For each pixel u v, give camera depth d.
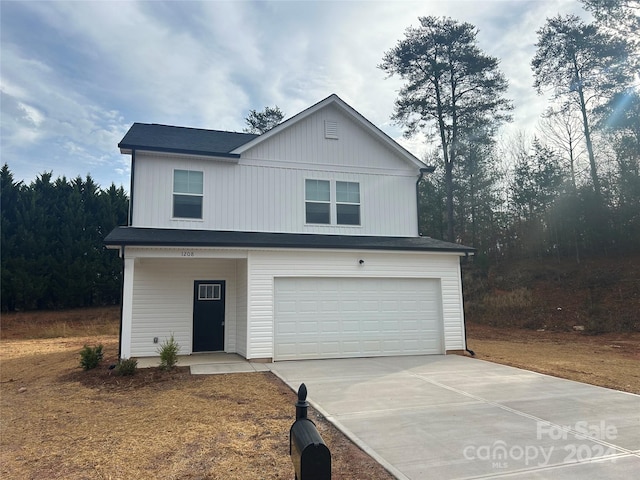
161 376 9.26
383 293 12.58
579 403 6.77
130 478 4.13
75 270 25.02
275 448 4.89
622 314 17.92
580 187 24.88
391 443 4.98
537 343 15.94
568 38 24.28
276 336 11.57
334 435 5.35
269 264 11.68
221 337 13.24
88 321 23.34
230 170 13.38
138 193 12.51
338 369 10.02
